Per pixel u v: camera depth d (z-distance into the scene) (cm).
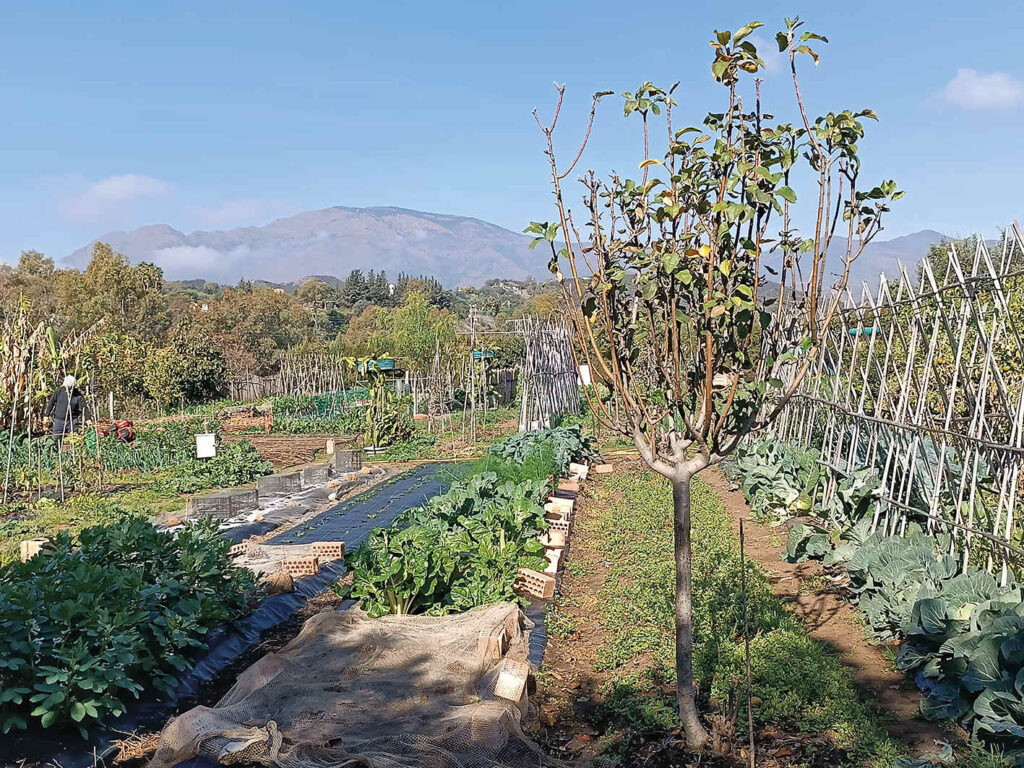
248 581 903
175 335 4494
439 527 1022
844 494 1057
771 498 1327
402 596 855
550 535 1178
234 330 5819
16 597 611
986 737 550
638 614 892
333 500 1734
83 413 2106
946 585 707
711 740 580
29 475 1827
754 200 498
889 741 561
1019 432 738
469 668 691
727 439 559
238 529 1419
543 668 784
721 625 812
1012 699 541
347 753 543
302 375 4228
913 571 781
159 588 753
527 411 2641
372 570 859
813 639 795
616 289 550
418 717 603
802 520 1220
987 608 644
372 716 609
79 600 639
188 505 1622
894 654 734
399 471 2162
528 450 1819
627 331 548
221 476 1942
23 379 2288
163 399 3831
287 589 997
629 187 533
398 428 2705
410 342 4128
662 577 1004
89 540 821
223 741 557
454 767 541
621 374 543
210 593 820
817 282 498
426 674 683
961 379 1028
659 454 562
